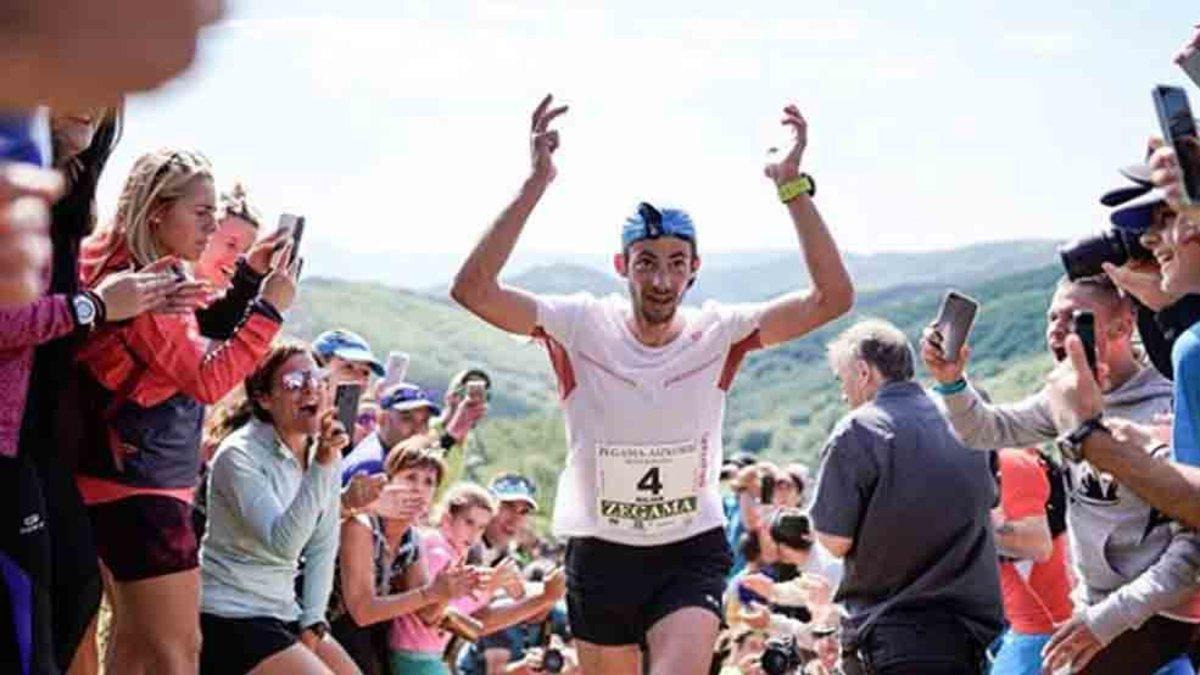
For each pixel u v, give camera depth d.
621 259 6.84
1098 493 5.71
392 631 7.70
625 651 6.85
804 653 9.17
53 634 4.69
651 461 6.74
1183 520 4.61
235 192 6.52
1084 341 4.70
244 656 6.25
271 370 6.42
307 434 6.48
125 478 5.45
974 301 5.82
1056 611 7.47
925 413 6.86
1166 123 3.60
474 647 9.98
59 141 3.03
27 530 4.34
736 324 6.85
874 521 6.77
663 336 6.80
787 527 10.07
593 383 6.77
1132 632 5.57
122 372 5.36
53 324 4.43
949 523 6.76
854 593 6.91
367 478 7.16
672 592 6.72
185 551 5.55
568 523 6.87
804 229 6.80
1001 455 7.37
